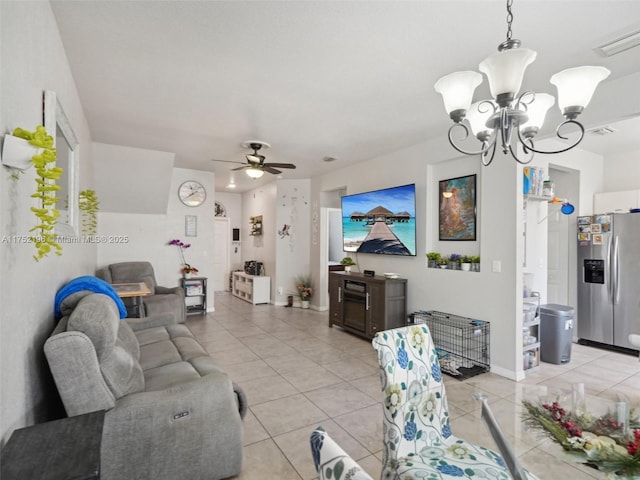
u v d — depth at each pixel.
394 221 4.50
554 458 1.24
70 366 1.49
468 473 1.32
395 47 2.21
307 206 6.79
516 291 3.27
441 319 3.89
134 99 3.03
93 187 4.61
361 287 4.62
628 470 1.14
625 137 4.04
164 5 1.83
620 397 1.63
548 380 3.26
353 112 3.31
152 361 2.42
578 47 2.20
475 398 1.75
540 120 1.71
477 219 3.70
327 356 3.91
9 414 1.16
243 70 2.53
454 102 1.56
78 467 0.87
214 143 4.35
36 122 1.53
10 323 1.17
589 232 4.40
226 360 3.76
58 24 1.97
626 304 4.08
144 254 5.75
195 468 1.76
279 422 2.49
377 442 2.26
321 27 2.01
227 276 8.95
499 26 1.99
